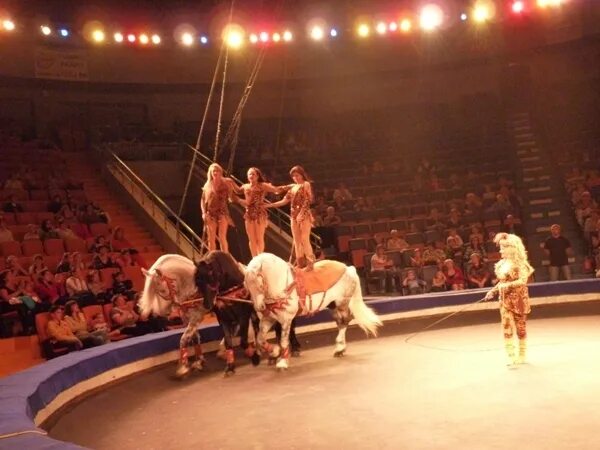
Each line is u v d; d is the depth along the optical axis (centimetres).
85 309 1124
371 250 1677
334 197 1964
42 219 1546
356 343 1014
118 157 2055
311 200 922
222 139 2398
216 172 918
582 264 1600
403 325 1127
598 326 1015
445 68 2522
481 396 634
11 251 1347
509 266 761
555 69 2422
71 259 1262
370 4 2473
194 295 811
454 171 2092
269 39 2459
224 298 807
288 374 805
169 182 2136
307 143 2425
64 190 1722
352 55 2547
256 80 2530
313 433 554
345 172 2195
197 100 2527
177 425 614
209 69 2500
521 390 645
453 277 1430
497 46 2445
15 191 1648
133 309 1166
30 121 2300
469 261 1477
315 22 2502
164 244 1658
